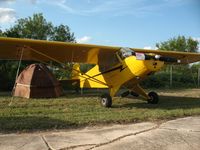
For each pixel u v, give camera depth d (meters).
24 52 10.30
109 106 9.62
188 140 5.52
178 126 6.63
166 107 9.87
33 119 7.00
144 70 9.17
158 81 20.38
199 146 5.23
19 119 7.00
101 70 11.09
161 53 11.92
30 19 32.84
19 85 11.88
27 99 10.97
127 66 9.72
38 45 9.37
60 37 32.59
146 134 5.85
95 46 9.78
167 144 5.28
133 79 9.76
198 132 6.07
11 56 10.99
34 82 11.55
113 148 4.98
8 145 4.96
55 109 8.73
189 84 22.45
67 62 11.98
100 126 6.65
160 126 6.62
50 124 6.45
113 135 5.75
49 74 12.07
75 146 5.02
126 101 11.34
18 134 5.73
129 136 5.70
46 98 11.51
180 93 15.42
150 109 9.23
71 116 7.50
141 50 11.27
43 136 5.58
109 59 10.62
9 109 8.55
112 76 10.45
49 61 12.52
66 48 9.80
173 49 31.86
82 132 5.98
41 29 32.75
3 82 15.59
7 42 8.96
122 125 6.79
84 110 8.78
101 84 11.67
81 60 11.51
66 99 11.23
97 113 8.16
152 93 10.76
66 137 5.55
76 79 13.44
